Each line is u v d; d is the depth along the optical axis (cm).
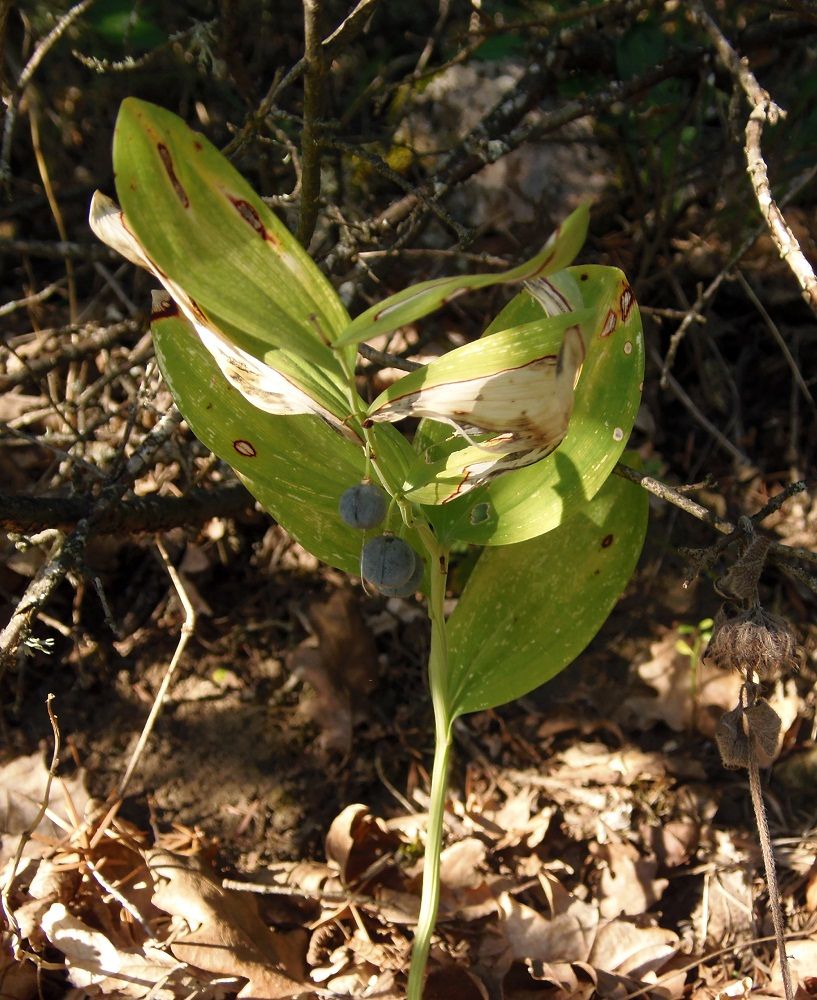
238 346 27
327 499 31
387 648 45
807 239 50
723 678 44
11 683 43
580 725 44
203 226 26
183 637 39
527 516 31
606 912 40
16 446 47
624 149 47
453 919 39
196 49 49
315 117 36
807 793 43
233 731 43
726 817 42
